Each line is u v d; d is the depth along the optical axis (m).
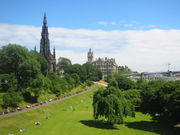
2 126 103.81
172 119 122.75
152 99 131.88
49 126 109.56
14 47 184.50
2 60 183.25
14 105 141.50
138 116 144.38
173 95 113.19
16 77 179.00
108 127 111.44
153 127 116.00
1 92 163.75
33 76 179.38
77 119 126.00
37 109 144.50
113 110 110.69
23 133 97.31
